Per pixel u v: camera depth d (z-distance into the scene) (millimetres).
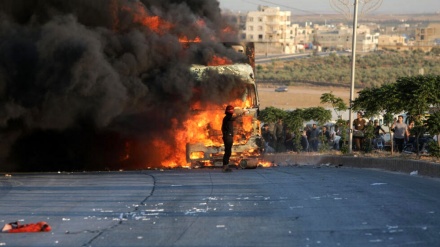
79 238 13039
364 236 12312
